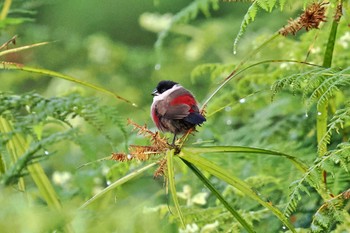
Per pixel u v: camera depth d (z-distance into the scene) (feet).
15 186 18.83
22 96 20.49
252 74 32.27
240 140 32.48
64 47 56.39
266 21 51.31
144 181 28.37
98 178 29.84
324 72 21.39
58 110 20.06
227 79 23.48
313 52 30.91
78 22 62.08
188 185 30.48
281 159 29.48
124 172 26.84
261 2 22.09
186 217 26.17
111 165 26.86
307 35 31.22
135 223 15.11
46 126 34.55
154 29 48.47
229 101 34.40
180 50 53.98
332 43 22.77
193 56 53.36
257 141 31.27
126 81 54.08
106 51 55.57
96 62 55.42
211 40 53.06
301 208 27.48
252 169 29.86
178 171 31.99
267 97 32.71
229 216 26.18
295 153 29.30
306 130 30.86
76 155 37.29
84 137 19.45
